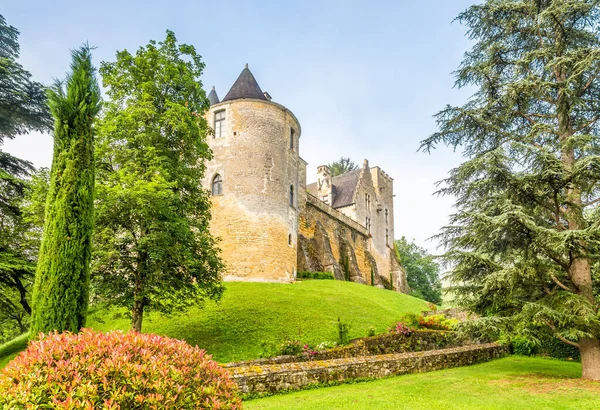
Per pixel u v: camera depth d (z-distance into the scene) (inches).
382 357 480.4
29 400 158.9
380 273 1768.0
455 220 472.7
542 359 624.7
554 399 343.3
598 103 506.0
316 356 516.4
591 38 518.0
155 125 583.5
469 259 459.2
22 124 789.9
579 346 442.3
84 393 161.8
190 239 572.1
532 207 484.1
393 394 363.3
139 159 557.3
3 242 685.9
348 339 612.1
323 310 741.9
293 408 311.6
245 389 354.0
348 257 1421.0
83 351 181.8
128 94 603.8
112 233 536.7
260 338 610.2
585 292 441.4
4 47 833.5
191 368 195.5
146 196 492.1
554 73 520.7
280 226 971.3
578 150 482.9
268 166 981.2
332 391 381.4
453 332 695.7
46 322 310.2
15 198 719.7
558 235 402.9
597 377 418.3
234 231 930.1
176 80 602.9
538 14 506.9
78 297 328.2
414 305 1098.1
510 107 517.3
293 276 1002.7
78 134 359.9
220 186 975.6
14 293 860.0
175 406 173.3
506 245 461.1
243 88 1077.1
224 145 991.6
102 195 488.4
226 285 829.2
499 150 456.1
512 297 472.1
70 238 333.1
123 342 193.2
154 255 496.1
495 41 573.9
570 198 465.4
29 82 777.6
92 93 375.6
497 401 337.7
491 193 489.1
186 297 617.0
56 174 347.6
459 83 564.4
